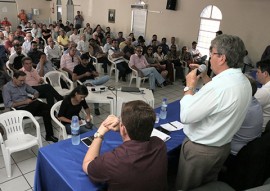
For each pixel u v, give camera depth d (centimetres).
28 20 1234
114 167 108
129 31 909
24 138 253
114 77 627
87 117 290
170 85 599
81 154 160
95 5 1027
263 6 577
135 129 111
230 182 180
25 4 1237
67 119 269
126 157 109
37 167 164
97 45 696
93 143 138
